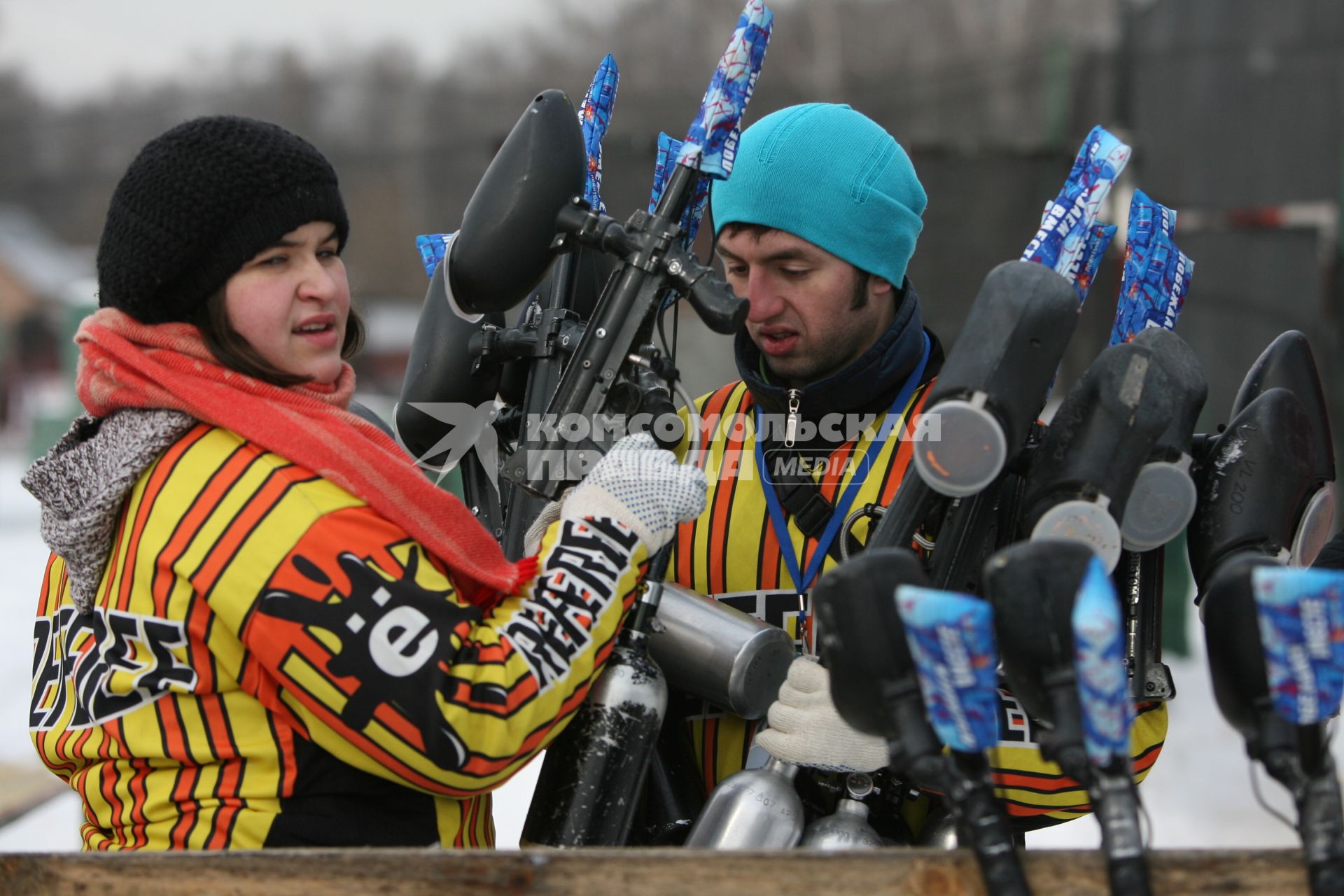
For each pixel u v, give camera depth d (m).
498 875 3.05
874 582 2.97
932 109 58.78
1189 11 18.36
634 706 3.85
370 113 72.19
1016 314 3.43
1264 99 17.94
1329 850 2.84
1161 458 3.57
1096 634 2.64
